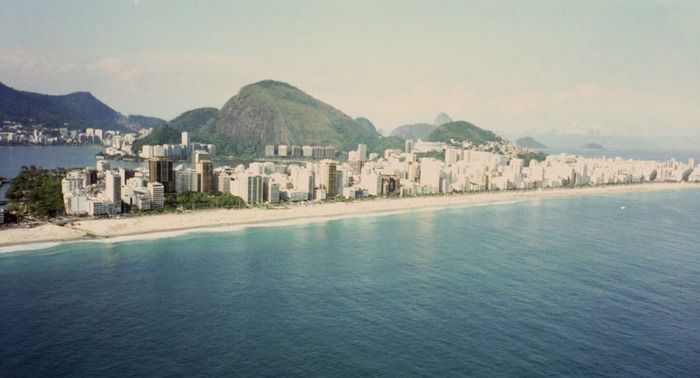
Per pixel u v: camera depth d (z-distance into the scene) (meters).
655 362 150.62
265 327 168.00
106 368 141.12
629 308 191.38
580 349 157.62
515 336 165.50
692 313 187.38
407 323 173.50
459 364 146.50
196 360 146.00
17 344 153.25
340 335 163.38
